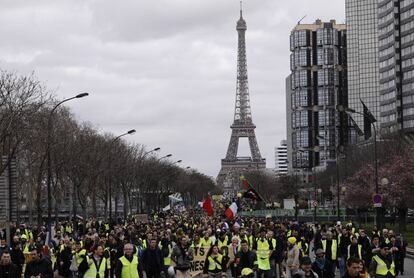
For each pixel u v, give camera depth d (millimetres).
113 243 35531
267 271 31828
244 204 188500
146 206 154750
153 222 74312
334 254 33250
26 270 24594
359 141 197000
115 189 117688
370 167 115562
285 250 34812
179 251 28031
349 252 32688
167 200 175625
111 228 59969
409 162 99750
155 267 29422
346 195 120938
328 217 143000
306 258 17953
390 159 114812
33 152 85188
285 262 34750
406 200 95438
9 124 57375
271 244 33344
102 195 132625
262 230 33938
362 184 117000
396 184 95188
